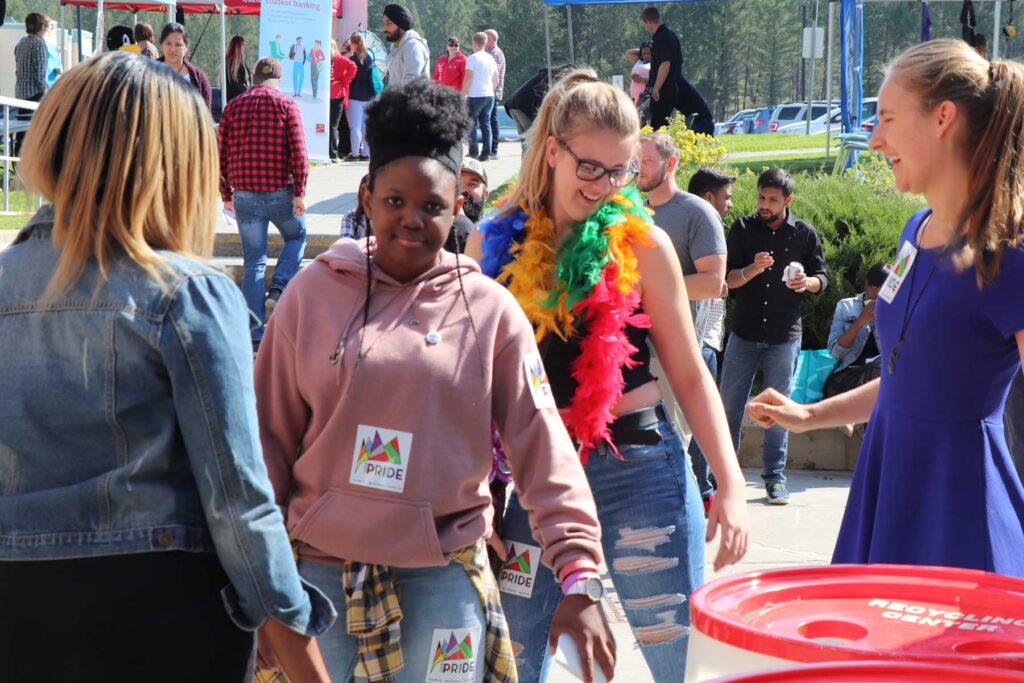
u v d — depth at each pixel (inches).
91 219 71.1
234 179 343.6
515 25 3152.1
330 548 91.4
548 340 112.2
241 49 694.5
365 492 91.1
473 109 708.7
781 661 60.0
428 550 90.5
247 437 71.5
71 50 828.6
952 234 97.6
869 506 104.4
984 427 98.6
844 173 475.2
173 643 70.5
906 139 98.5
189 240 75.2
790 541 236.5
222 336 71.1
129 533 70.1
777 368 269.1
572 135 112.0
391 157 92.1
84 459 70.4
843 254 339.6
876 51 2864.2
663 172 208.4
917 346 99.3
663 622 111.7
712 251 206.4
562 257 112.0
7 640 70.2
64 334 70.1
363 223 118.8
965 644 66.4
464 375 92.0
